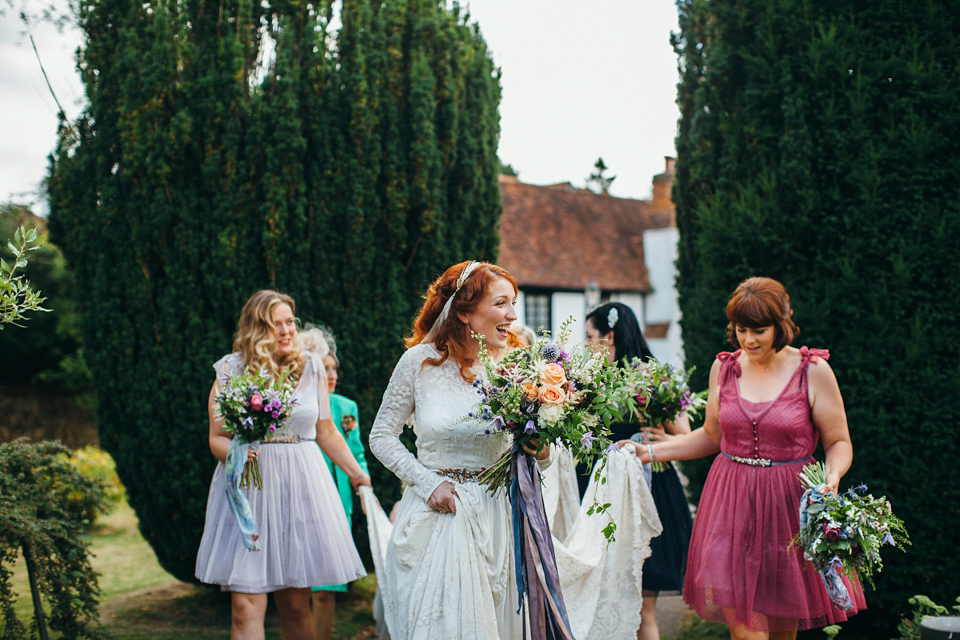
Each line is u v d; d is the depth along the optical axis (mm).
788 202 4461
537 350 2742
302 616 3572
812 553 2807
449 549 2717
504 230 19484
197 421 4734
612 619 3406
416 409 2908
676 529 3697
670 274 20734
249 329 3660
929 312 4141
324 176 4996
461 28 5652
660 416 3645
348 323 5078
